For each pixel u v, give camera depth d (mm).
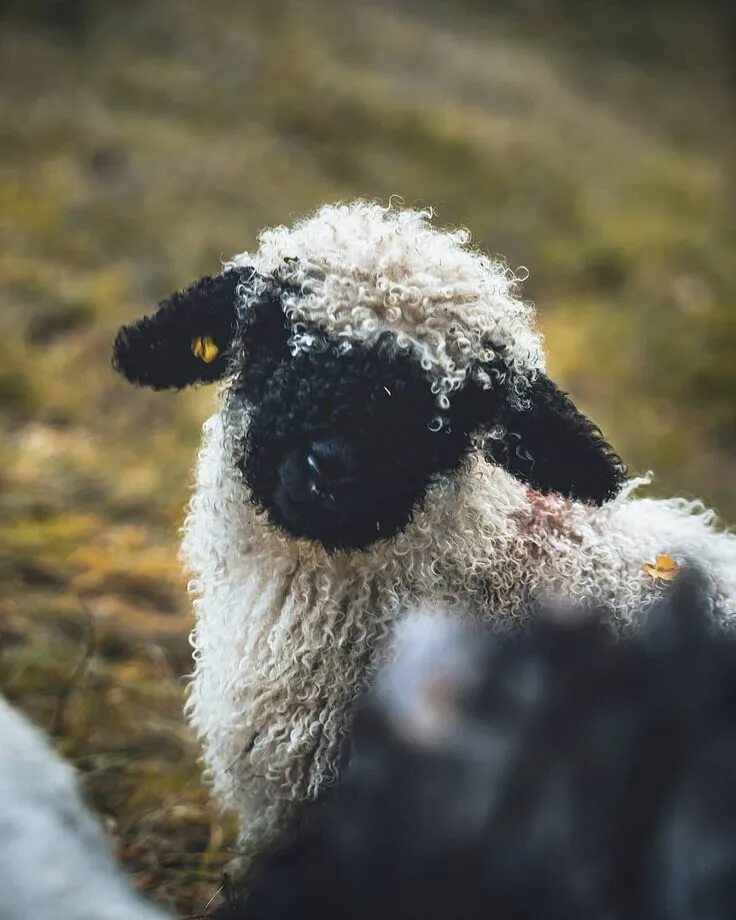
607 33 18016
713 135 15562
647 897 1525
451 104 13570
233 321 3582
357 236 3531
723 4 19750
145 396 7699
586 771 1544
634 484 4203
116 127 10977
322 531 3256
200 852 4133
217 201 10312
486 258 3805
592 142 13859
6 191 9688
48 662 4992
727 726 1559
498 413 3490
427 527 3404
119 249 9359
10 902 1886
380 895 1634
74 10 12812
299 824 3078
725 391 9055
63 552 5898
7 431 7152
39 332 8211
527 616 3225
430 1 17047
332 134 12031
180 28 13141
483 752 1572
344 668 3525
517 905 1557
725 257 11438
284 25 14133
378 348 3238
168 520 6461
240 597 3648
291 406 3189
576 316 9938
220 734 3662
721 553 3992
